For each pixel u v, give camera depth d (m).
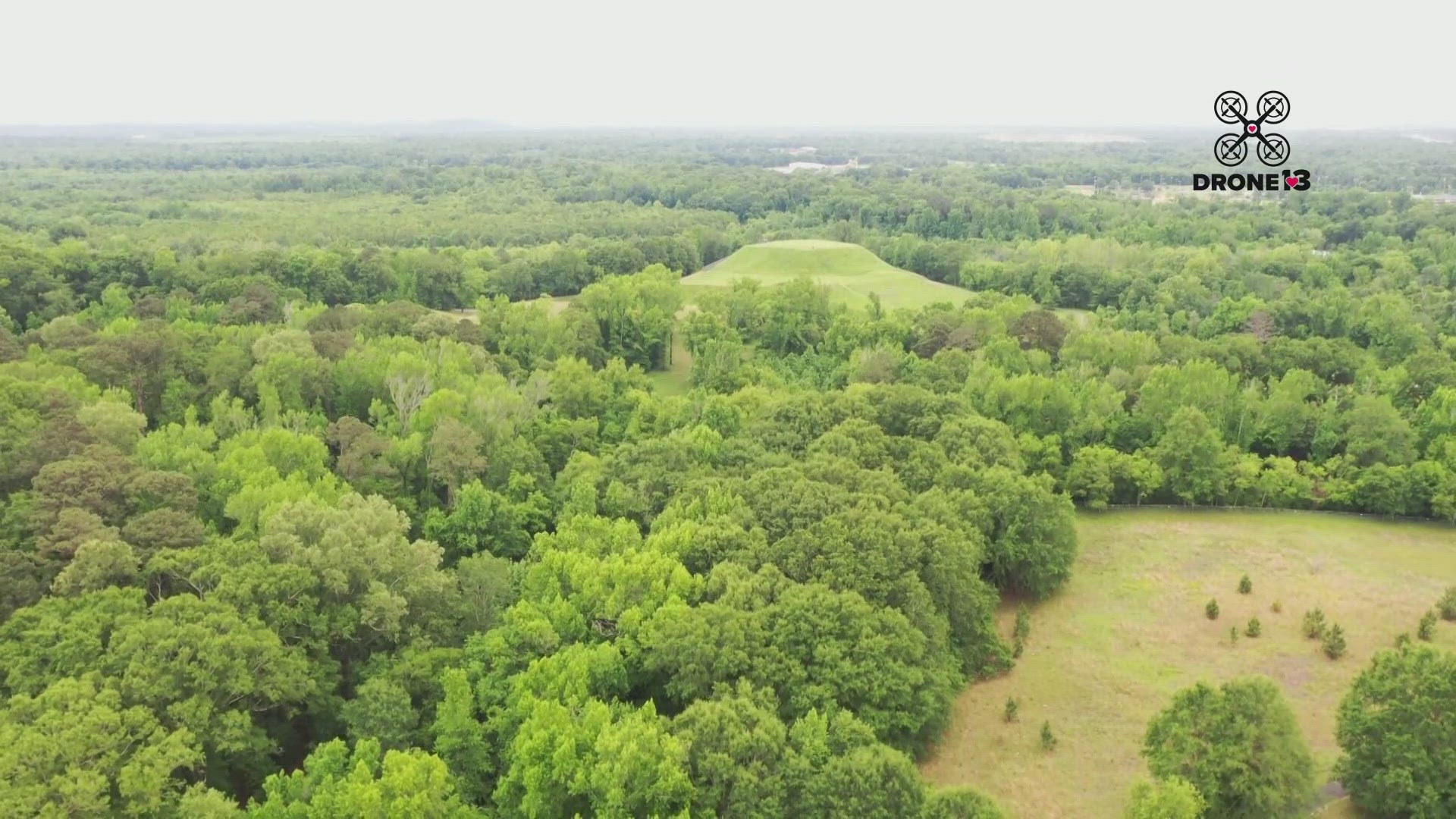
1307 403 96.69
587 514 71.50
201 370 97.50
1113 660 65.00
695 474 74.69
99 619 50.56
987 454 79.56
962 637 62.69
